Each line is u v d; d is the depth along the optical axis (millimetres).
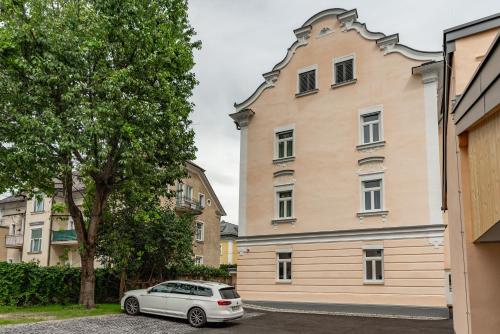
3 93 15859
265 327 14977
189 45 20359
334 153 22156
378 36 21766
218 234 44719
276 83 24906
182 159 19734
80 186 33781
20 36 15680
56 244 36031
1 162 16344
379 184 20781
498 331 7297
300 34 24484
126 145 16812
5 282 18516
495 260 7434
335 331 14141
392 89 20953
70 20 16781
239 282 23828
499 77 5070
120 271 22312
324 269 21266
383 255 19812
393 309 18828
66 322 14188
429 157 19438
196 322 14930
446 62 9008
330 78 23031
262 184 24219
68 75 16109
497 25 8273
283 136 24375
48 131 14875
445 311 17859
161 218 23453
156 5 18438
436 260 18516
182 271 25875
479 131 6555
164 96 17984
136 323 14812
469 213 7570
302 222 22438
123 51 17438
